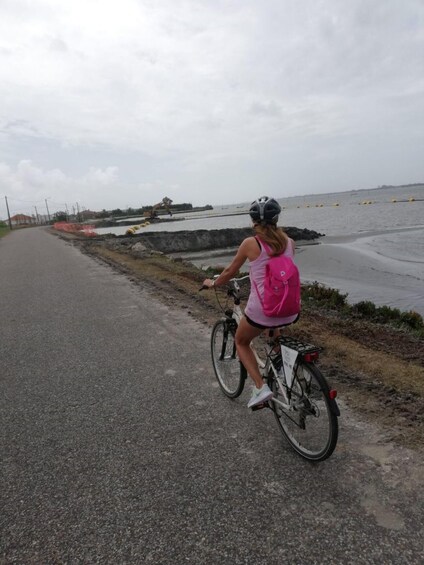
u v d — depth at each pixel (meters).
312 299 9.10
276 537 2.42
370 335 6.04
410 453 3.09
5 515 2.76
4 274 14.58
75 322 7.62
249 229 43.50
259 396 3.23
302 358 2.94
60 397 4.51
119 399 4.37
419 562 2.19
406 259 21.30
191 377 4.83
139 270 13.69
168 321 7.27
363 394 4.03
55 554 2.42
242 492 2.83
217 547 2.38
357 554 2.26
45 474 3.17
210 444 3.43
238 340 3.46
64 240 33.84
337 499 2.69
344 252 25.81
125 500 2.83
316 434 3.03
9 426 3.94
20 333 7.12
